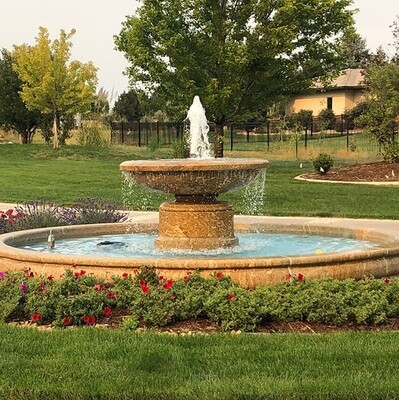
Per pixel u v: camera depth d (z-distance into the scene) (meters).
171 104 30.11
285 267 7.86
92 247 10.92
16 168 31.42
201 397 4.79
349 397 4.78
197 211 10.09
